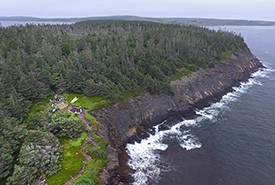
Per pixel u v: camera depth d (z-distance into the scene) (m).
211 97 81.00
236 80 99.38
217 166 45.50
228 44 120.75
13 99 43.88
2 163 31.16
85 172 34.84
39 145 36.62
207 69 92.19
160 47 93.88
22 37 91.81
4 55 66.12
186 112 69.06
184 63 89.00
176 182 40.94
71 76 58.59
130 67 73.69
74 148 40.06
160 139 54.97
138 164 45.31
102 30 138.88
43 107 51.44
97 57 73.38
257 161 47.03
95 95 58.06
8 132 35.62
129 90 64.31
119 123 54.22
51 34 99.56
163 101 67.69
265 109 71.69
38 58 65.06
